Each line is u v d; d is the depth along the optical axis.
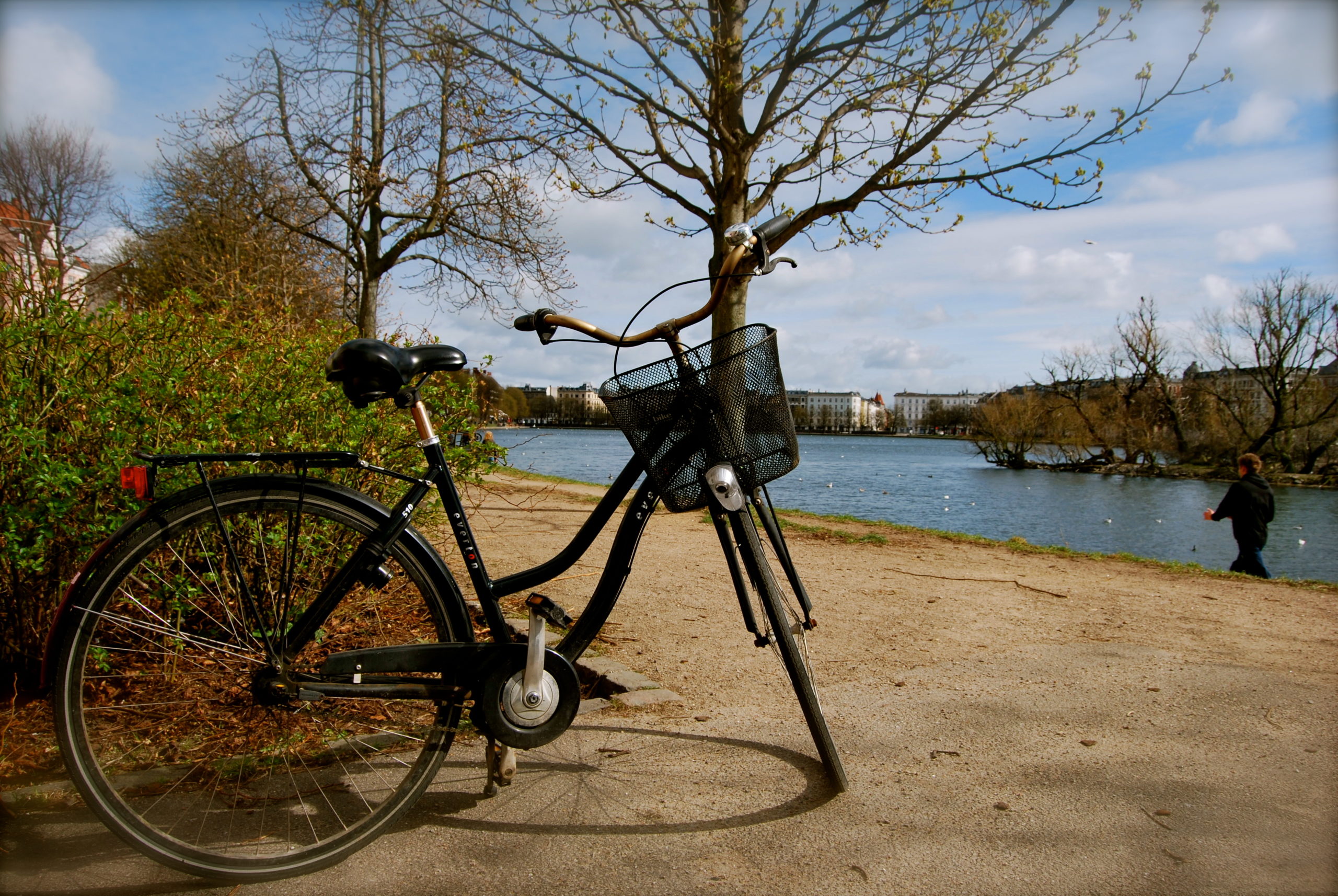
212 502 2.05
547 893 1.96
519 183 13.65
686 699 3.35
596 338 2.46
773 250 7.68
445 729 2.22
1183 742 2.92
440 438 4.48
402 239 14.25
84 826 2.24
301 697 2.10
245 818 2.25
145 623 2.08
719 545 7.53
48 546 2.93
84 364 3.09
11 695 3.07
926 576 6.34
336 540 2.56
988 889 1.99
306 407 3.71
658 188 8.13
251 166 14.72
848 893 1.97
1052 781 2.59
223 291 11.47
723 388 2.30
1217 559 16.16
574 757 2.76
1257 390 43.19
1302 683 3.62
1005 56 6.62
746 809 2.39
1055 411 50.22
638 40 7.60
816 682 3.60
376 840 2.18
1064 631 4.59
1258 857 2.13
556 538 7.43
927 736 2.96
